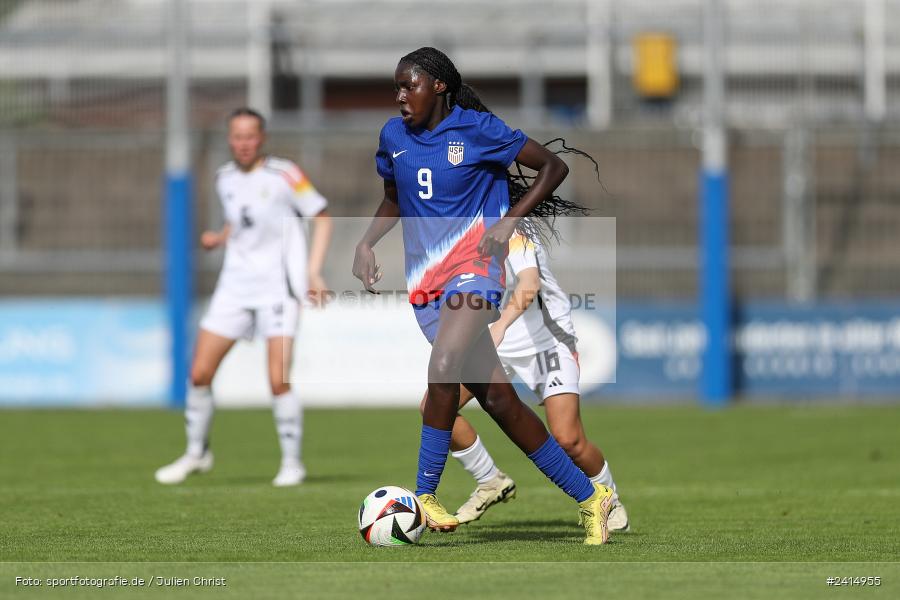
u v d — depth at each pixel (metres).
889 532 23.86
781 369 61.59
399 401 59.44
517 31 76.81
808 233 63.44
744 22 71.81
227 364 58.84
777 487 32.50
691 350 61.38
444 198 21.02
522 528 24.36
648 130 65.00
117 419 54.34
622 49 74.25
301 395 59.84
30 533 23.52
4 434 48.44
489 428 48.84
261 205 31.94
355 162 66.00
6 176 64.12
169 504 28.38
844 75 69.00
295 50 71.69
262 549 21.08
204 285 62.28
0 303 59.94
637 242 64.19
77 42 66.81
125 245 65.38
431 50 21.03
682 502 29.23
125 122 66.88
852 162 66.50
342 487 32.03
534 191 20.80
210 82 70.69
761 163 65.62
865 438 46.34
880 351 61.69
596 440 46.03
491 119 20.94
